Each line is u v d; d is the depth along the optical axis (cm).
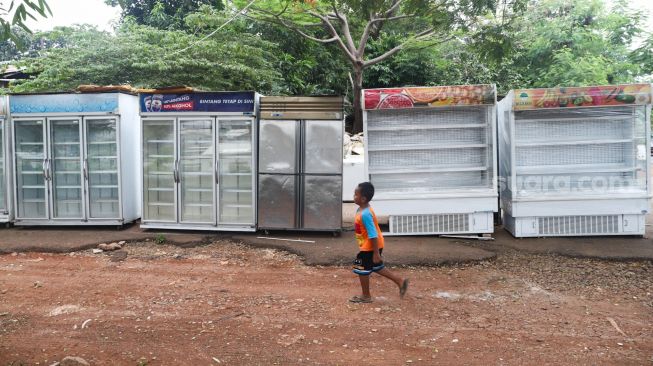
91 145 880
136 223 916
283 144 803
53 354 414
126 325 478
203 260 715
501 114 842
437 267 665
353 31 1714
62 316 505
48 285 606
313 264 682
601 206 767
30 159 895
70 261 711
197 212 855
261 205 814
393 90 769
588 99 742
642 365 384
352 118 1789
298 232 843
